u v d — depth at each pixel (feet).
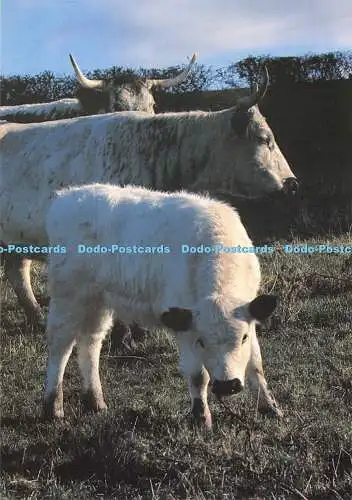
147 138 23.99
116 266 17.16
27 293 26.18
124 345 23.15
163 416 17.07
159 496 13.35
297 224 40.93
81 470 14.99
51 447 15.90
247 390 18.01
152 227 16.78
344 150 46.29
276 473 13.64
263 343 22.67
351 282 27.76
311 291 27.40
